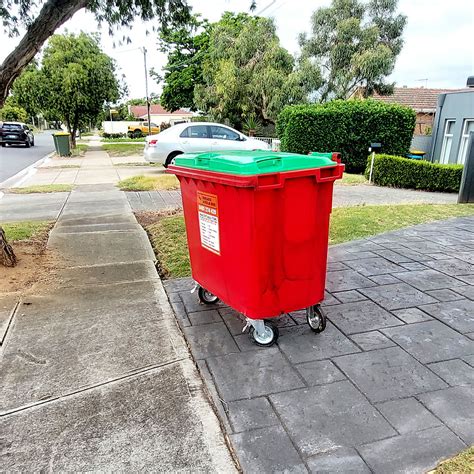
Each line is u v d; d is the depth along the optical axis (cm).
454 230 592
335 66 1809
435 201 866
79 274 416
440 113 1453
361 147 1395
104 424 211
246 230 252
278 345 286
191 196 303
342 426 208
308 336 299
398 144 1391
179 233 556
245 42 1838
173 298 365
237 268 270
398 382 244
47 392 236
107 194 899
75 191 945
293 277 274
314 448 195
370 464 185
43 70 2180
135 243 520
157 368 259
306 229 266
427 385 241
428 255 479
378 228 600
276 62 1809
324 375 251
